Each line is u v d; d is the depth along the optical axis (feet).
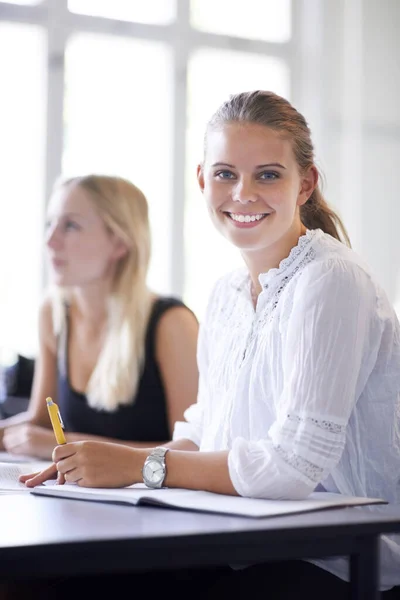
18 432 9.17
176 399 9.14
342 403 5.31
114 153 20.31
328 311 5.46
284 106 6.01
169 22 20.81
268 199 5.86
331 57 21.63
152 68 20.71
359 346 5.51
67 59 19.90
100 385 9.22
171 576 5.43
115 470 5.32
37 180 19.52
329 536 4.09
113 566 3.71
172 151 20.81
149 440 9.24
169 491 5.10
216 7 21.40
